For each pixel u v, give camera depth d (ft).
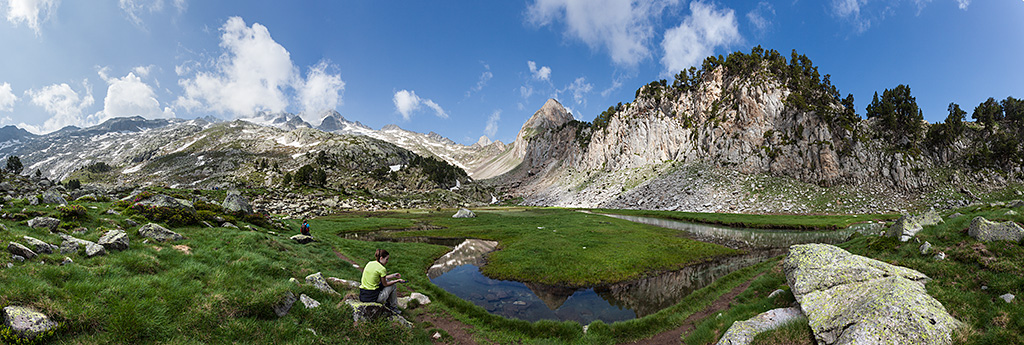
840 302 38.60
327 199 401.90
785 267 51.78
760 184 382.01
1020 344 29.48
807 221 243.40
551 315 65.51
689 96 566.77
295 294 42.22
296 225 153.07
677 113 563.07
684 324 54.60
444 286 84.48
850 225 221.66
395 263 95.50
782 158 404.98
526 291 80.89
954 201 311.68
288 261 65.77
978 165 350.64
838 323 35.06
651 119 566.77
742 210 342.44
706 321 51.70
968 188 331.16
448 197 550.77
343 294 51.78
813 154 392.27
